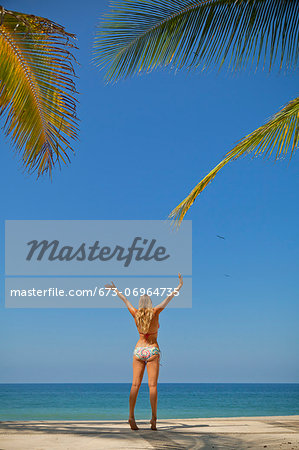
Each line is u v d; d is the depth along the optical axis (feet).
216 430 20.31
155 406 19.52
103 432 18.92
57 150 18.38
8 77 16.58
